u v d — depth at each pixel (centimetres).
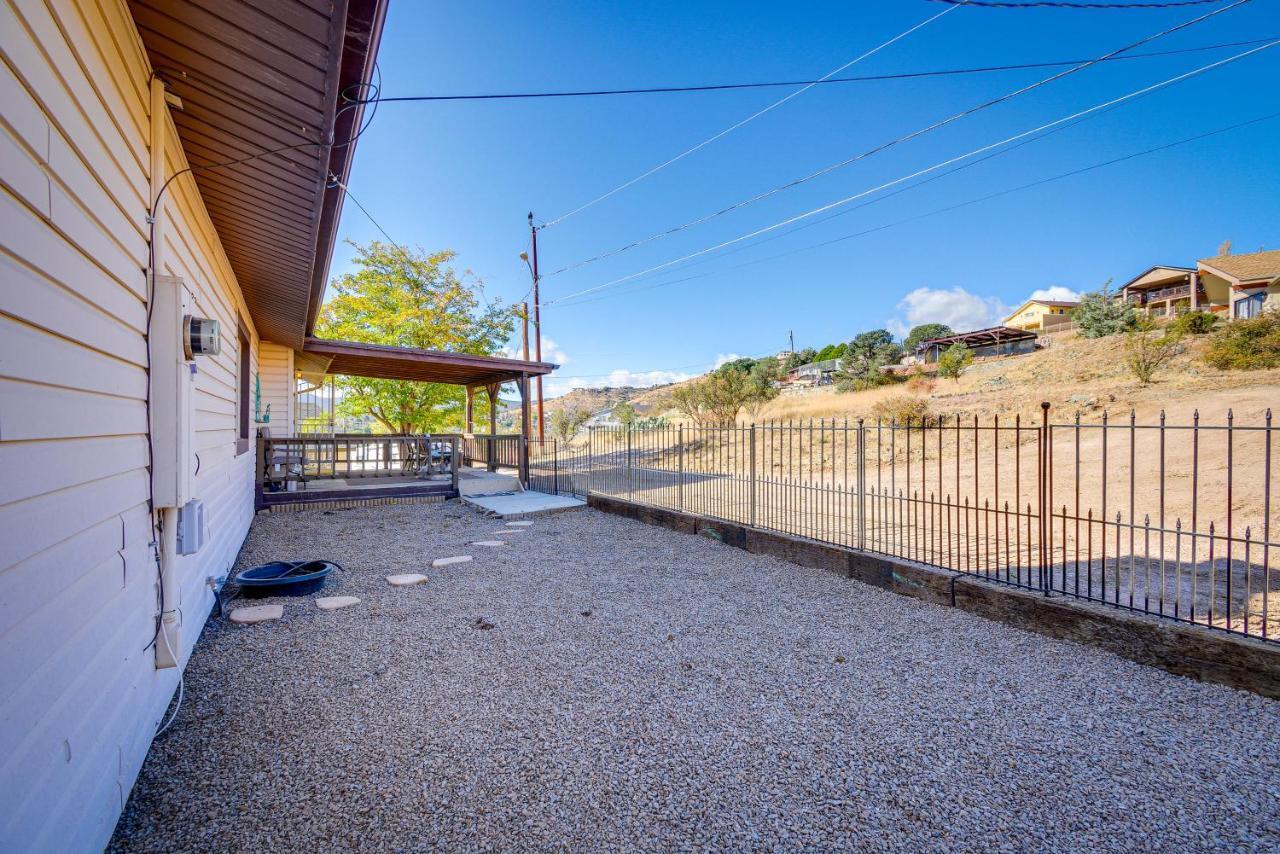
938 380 2062
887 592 451
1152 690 282
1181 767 218
